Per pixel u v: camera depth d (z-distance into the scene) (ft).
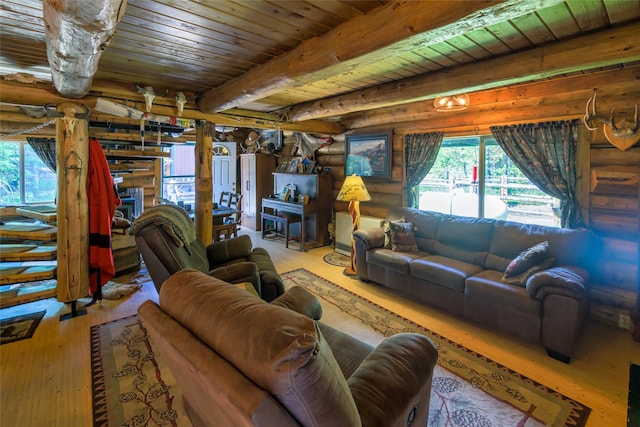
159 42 7.59
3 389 6.80
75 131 9.92
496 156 12.64
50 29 4.99
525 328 8.53
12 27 6.77
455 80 9.44
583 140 10.11
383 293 12.17
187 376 3.68
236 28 6.80
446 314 10.50
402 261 11.45
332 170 19.42
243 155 24.22
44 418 6.06
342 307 10.94
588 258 9.31
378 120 16.06
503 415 6.24
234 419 2.97
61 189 9.73
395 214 14.17
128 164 14.98
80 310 10.42
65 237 9.79
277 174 21.83
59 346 8.42
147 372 7.43
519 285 8.96
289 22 6.50
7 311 10.36
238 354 2.95
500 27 6.89
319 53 7.05
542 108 10.83
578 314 7.68
